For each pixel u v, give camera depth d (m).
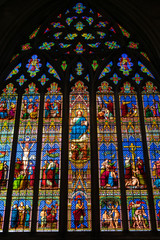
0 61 17.34
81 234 14.31
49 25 19.12
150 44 17.70
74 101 17.30
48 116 16.98
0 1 17.64
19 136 16.48
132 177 15.49
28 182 15.48
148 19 17.45
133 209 14.91
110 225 14.58
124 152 16.00
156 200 15.05
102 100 17.31
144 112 16.98
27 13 18.00
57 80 17.77
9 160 15.95
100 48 18.50
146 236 13.92
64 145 16.08
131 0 17.69
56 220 14.76
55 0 18.83
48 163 15.86
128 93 17.48
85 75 17.86
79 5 19.52
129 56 18.39
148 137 16.36
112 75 17.89
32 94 17.58
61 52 18.38
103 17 19.16
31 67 18.16
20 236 14.17
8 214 14.82
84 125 16.69
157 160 15.85
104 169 15.68
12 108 17.20
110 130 16.55
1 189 15.36
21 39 18.69
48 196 15.22
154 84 17.67
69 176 15.54
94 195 15.02
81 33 19.00
